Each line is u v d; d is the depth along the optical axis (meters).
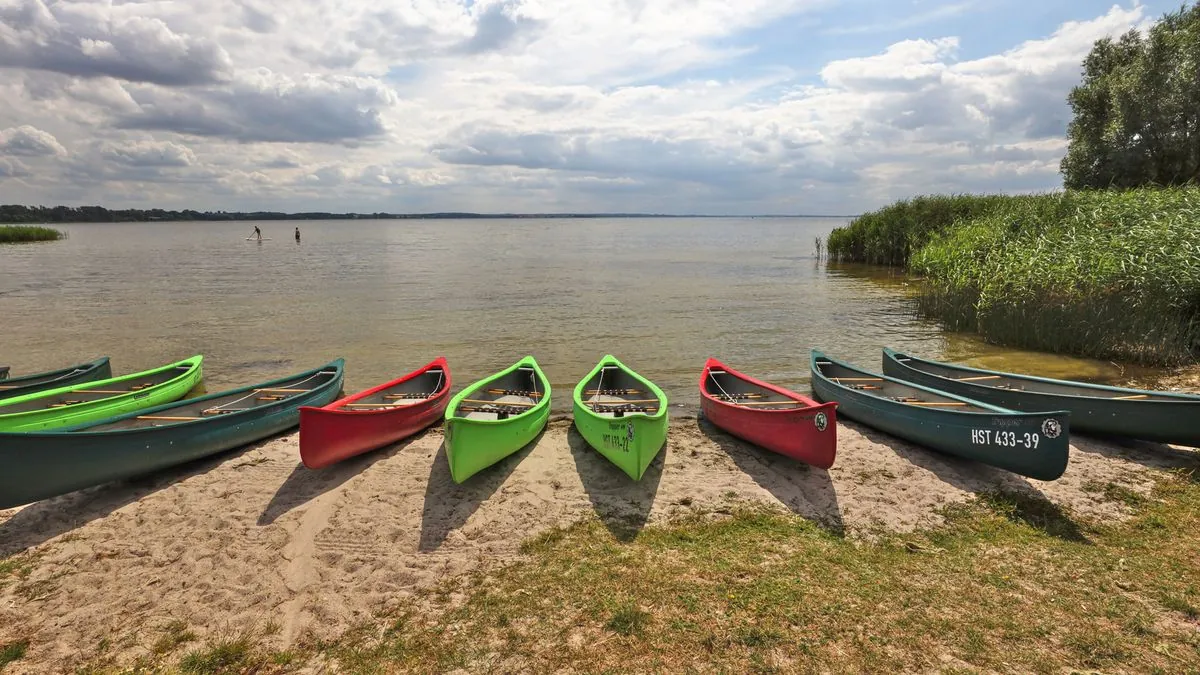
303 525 8.20
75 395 12.56
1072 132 35.50
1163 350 14.67
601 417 9.79
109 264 47.72
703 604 6.27
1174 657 5.35
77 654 5.92
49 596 6.82
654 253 62.47
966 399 10.85
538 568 7.13
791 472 9.82
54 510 8.66
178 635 6.17
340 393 14.02
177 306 26.41
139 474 9.23
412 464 10.16
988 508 8.48
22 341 19.80
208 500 8.91
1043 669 5.26
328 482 9.48
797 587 6.55
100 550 7.68
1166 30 30.25
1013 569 6.85
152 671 5.68
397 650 5.82
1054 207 23.09
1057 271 17.55
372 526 8.17
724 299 28.22
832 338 19.86
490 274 40.38
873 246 39.38
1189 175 29.94
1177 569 6.73
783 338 19.95
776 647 5.61
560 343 19.47
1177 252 15.38
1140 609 6.03
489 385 12.94
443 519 8.38
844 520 8.24
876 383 12.90
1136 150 31.02
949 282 22.69
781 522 8.20
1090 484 9.03
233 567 7.30
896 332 20.50
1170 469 9.43
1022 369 15.13
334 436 9.54
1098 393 11.57
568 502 8.85
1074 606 6.11
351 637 6.05
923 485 9.21
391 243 87.12
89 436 8.55
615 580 6.78
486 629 6.05
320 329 21.64
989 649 5.51
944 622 5.90
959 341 18.80
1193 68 27.83
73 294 29.95
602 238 105.75
